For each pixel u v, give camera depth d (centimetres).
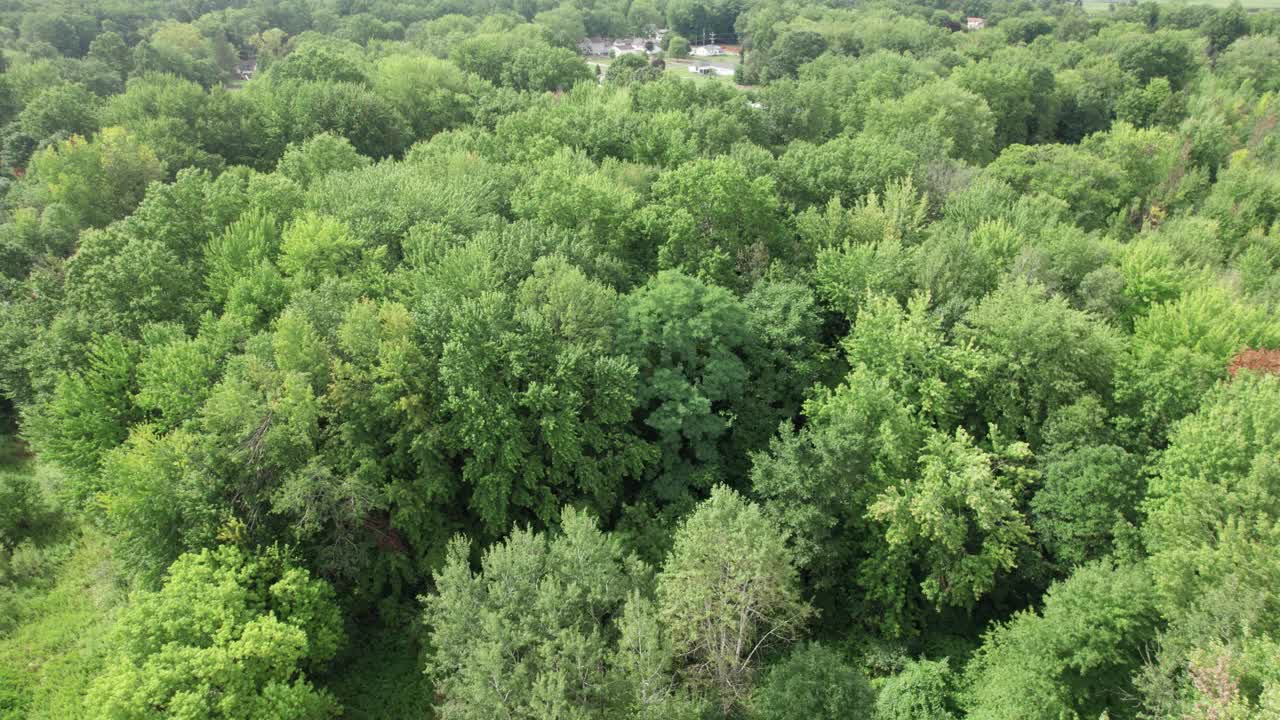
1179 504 3738
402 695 3912
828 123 9469
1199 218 7225
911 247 5722
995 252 5772
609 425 4659
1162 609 3422
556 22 18612
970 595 4188
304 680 3809
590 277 5269
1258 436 3741
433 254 5112
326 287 4647
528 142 7506
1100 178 8044
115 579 4381
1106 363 4631
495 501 4178
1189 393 4316
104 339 4469
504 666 3128
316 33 15050
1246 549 3316
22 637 4075
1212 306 4897
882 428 4172
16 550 4575
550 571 3531
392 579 4175
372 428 4169
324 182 6284
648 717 3005
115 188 6844
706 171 5822
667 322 4759
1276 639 3067
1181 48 13112
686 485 4741
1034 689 3531
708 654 3594
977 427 4844
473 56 11925
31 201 6938
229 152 8062
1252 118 10938
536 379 4378
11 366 4884
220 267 5041
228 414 3791
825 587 4381
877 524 4269
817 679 3459
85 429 4278
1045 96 11850
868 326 4878
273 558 3666
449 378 4109
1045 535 4141
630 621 3159
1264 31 15312
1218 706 2809
